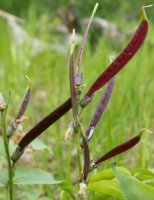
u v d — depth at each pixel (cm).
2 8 203
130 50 23
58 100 74
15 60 96
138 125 57
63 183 27
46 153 47
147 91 65
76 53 101
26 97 24
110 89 26
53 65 103
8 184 26
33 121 65
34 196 34
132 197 22
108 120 44
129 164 53
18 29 125
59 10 147
